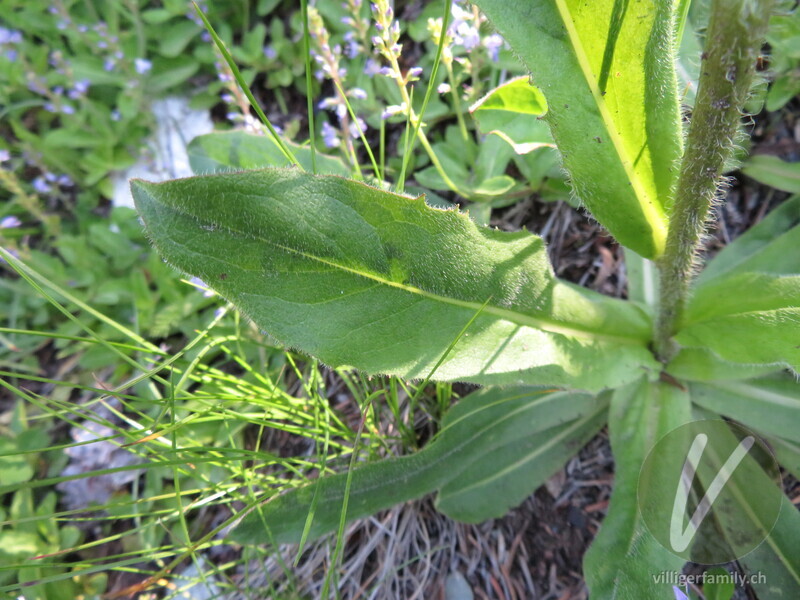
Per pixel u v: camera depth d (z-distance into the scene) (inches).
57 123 11.9
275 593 7.5
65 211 11.4
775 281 5.2
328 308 4.9
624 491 5.8
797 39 7.0
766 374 6.1
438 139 9.1
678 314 5.6
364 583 7.7
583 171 4.9
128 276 10.2
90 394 9.6
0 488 4.9
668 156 4.7
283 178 4.6
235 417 6.4
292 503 6.4
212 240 4.6
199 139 8.0
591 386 5.5
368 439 7.6
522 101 5.7
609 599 5.3
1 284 9.9
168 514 8.4
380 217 4.9
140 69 10.5
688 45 6.6
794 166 7.4
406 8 9.9
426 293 5.2
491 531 7.5
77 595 8.1
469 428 6.8
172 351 9.4
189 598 8.0
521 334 5.4
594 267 8.3
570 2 4.2
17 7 12.1
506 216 8.8
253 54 10.4
